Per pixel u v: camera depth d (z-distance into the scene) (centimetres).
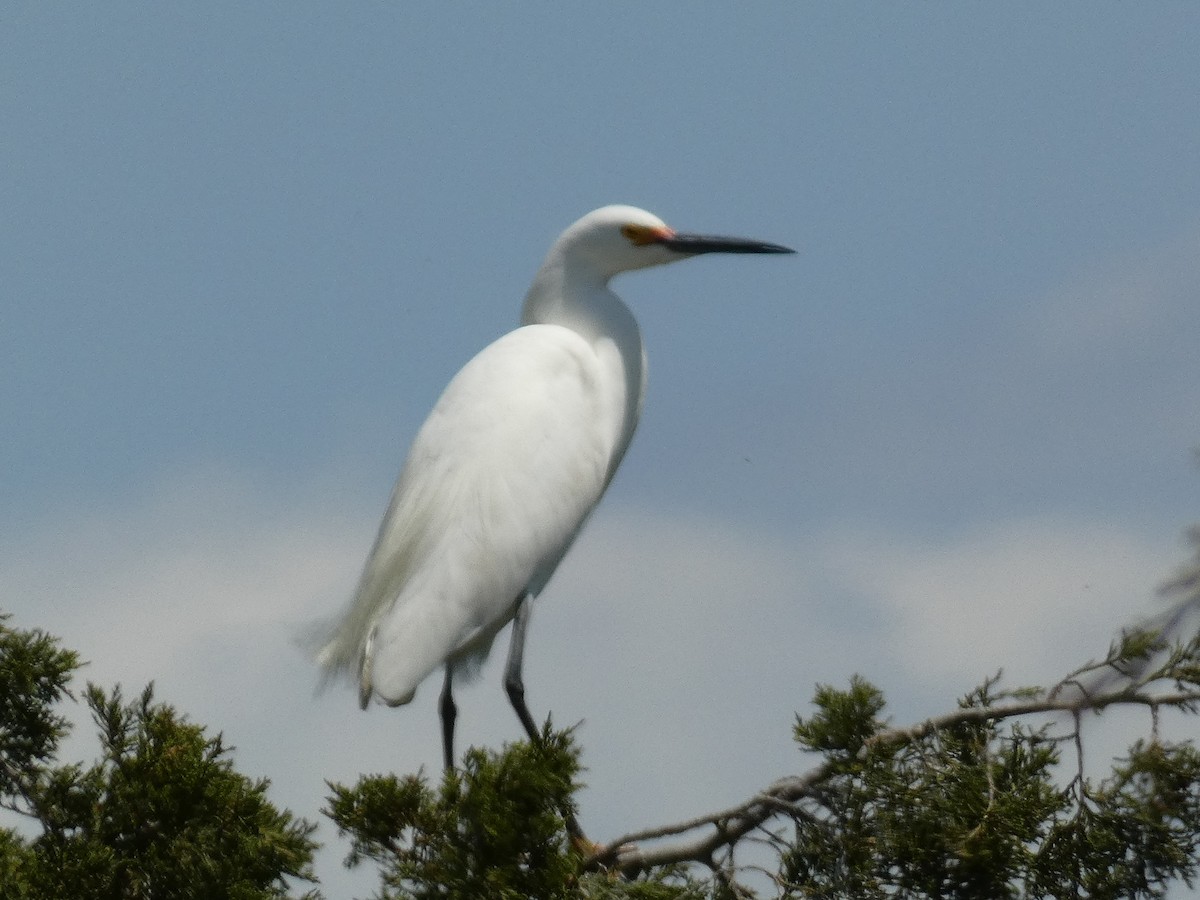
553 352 1362
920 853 923
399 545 1238
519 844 812
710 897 906
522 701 1252
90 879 896
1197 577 441
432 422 1320
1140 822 914
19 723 1007
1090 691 921
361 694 1167
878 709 955
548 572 1309
